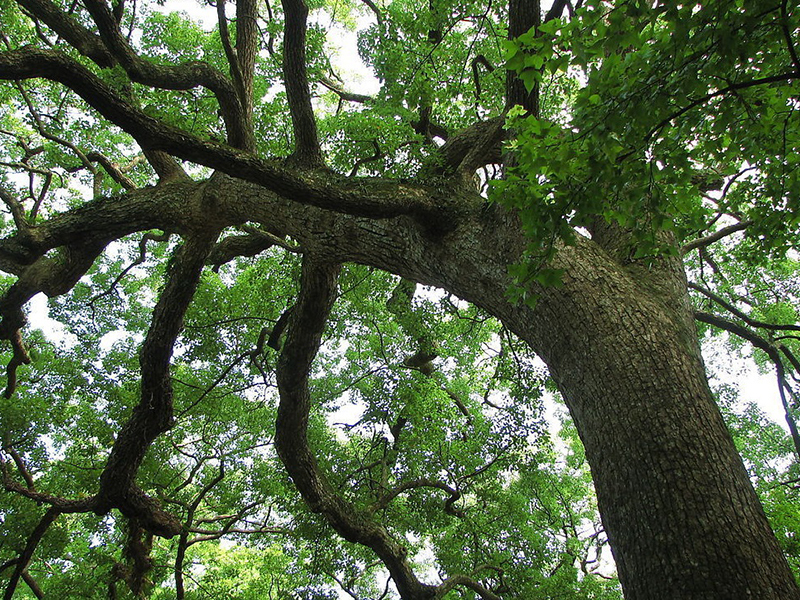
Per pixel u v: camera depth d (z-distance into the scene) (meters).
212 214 6.81
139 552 8.54
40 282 7.61
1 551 11.17
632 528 3.26
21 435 10.12
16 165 8.91
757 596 2.80
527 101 4.56
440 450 10.41
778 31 2.82
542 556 10.24
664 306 4.23
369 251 5.79
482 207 5.02
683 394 3.55
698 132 3.62
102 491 7.95
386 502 9.94
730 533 3.00
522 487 12.17
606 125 2.82
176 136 4.17
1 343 11.03
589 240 4.65
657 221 3.15
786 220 4.05
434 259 5.18
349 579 12.09
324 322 7.58
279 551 14.54
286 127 8.20
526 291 3.18
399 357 11.41
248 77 7.35
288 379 8.02
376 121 7.17
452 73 7.68
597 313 4.01
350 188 5.68
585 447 3.82
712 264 9.07
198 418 11.04
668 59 2.76
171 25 9.93
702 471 3.22
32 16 7.63
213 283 10.58
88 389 10.95
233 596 12.30
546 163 3.07
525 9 4.41
